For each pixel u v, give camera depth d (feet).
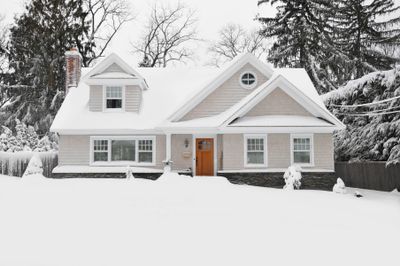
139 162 66.90
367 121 69.46
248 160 63.67
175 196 39.68
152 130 65.98
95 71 69.31
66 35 112.57
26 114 112.88
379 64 118.52
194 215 31.50
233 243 23.99
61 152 66.18
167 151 63.52
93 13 126.72
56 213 31.07
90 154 66.18
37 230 25.94
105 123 66.59
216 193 42.45
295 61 110.32
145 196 39.32
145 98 73.20
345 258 21.56
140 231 26.18
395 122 60.18
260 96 63.10
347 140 72.43
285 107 64.03
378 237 26.21
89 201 36.24
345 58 107.76
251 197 41.60
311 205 38.78
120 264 19.75
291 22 109.81
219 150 65.77
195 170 66.23
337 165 75.31
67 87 76.64
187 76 79.00
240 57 67.26
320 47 107.55
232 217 31.22
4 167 79.82
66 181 50.34
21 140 87.04
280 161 63.46
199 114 66.74
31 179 50.65
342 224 30.07
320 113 62.59
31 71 111.55
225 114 64.54
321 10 108.17
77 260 20.18
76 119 67.21
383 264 20.68
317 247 23.57
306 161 63.87
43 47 112.06
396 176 60.49
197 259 20.84
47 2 112.47
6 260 20.04
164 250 22.26
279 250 22.80
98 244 23.07
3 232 25.32
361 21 118.83
